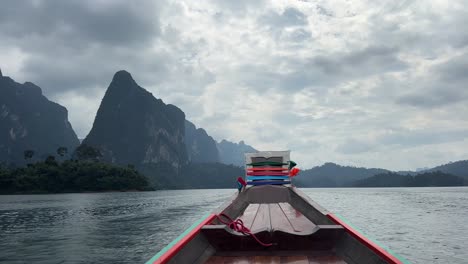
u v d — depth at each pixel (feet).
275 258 12.59
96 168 381.40
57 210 108.99
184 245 11.78
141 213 92.27
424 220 69.92
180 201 157.48
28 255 39.04
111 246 43.73
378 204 121.29
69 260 36.45
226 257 12.76
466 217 75.31
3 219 80.33
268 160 32.50
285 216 20.51
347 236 12.82
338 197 179.52
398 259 10.07
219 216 16.97
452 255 37.63
